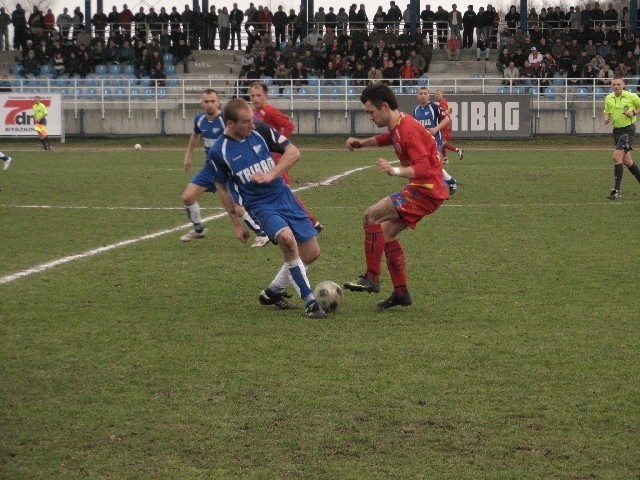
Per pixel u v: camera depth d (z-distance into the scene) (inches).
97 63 2348.7
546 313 458.3
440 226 756.6
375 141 471.5
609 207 874.1
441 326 435.2
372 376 358.3
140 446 292.2
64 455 285.6
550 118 2063.2
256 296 505.7
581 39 2257.6
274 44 2338.8
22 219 810.2
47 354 390.0
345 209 879.7
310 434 301.3
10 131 1961.1
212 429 305.9
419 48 2257.6
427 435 300.2
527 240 683.4
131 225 776.3
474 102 1972.2
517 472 271.9
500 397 334.0
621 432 301.6
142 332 426.0
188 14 2596.0
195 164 1441.9
